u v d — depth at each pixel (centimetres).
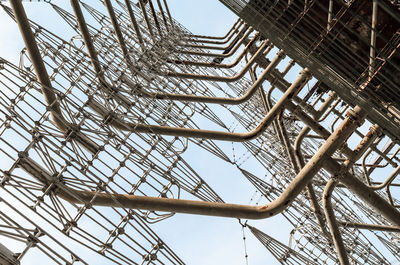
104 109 1037
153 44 1842
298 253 1338
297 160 1298
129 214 766
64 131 973
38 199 673
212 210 860
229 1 845
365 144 986
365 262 1477
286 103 1320
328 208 1026
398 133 909
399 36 745
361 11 751
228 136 1313
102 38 1523
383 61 762
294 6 817
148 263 759
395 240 2009
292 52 880
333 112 1583
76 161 764
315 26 812
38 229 601
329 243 1405
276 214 902
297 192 918
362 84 833
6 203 579
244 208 890
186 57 2105
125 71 1320
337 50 810
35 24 1048
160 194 931
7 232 575
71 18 1427
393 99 820
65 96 847
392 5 695
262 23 841
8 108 706
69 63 1075
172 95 1552
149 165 948
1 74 787
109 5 1526
